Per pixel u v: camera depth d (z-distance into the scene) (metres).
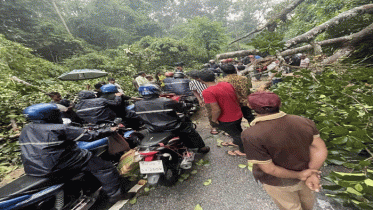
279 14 13.09
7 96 4.16
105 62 12.77
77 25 26.27
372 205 1.47
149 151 2.19
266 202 2.00
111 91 3.28
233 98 2.59
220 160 2.94
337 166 2.39
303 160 1.11
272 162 1.12
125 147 2.46
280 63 4.16
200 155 3.18
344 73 3.69
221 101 2.51
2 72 6.06
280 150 1.07
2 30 16.97
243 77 3.01
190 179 2.56
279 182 1.21
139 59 11.95
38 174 1.63
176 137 2.59
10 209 1.42
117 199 2.21
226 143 3.47
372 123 2.12
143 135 2.56
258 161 1.11
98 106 2.79
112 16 28.00
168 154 2.33
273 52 3.81
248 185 2.30
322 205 1.84
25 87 4.68
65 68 11.23
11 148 3.47
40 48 18.23
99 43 26.94
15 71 6.96
